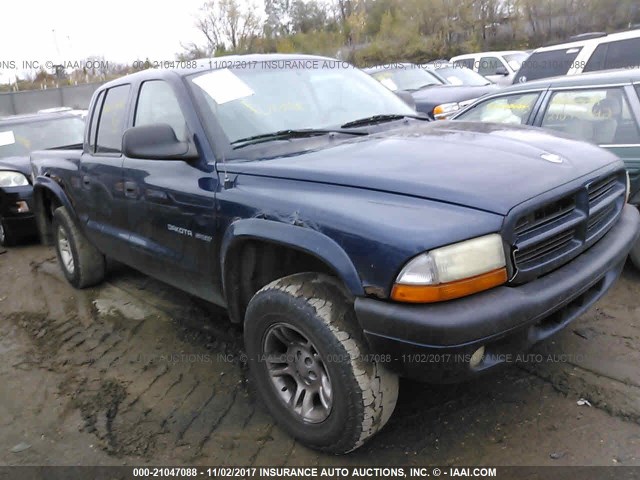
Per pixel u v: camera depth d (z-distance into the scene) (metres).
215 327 4.17
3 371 3.84
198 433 2.96
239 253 2.88
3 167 6.88
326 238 2.35
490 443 2.67
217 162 3.01
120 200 3.83
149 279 5.29
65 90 20.97
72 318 4.62
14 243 7.11
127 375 3.62
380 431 2.82
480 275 2.18
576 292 2.44
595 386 2.97
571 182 2.52
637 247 4.03
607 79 4.44
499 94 5.25
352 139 3.15
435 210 2.23
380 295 2.21
